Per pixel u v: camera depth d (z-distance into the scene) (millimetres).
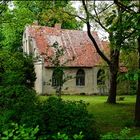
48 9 21719
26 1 20453
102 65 35750
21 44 49938
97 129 14477
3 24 19375
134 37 13734
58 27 47500
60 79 20359
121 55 31375
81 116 12469
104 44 48188
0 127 11016
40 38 44906
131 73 9594
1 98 13586
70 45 46281
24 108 12852
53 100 13328
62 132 11789
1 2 17922
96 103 30266
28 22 18938
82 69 45781
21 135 6078
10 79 15734
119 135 6496
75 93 45375
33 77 31422
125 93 43781
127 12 13547
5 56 17953
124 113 22875
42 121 11781
